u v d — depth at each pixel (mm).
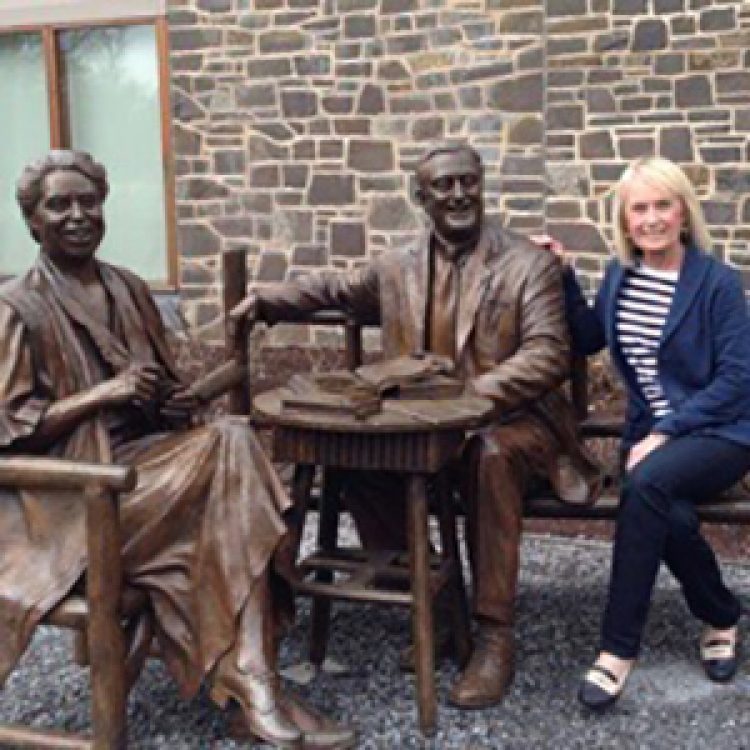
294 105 6383
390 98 6180
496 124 5992
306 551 3918
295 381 2926
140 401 2629
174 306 6855
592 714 2793
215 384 3150
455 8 5977
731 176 5590
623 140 5758
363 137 6270
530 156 5953
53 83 7047
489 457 2795
